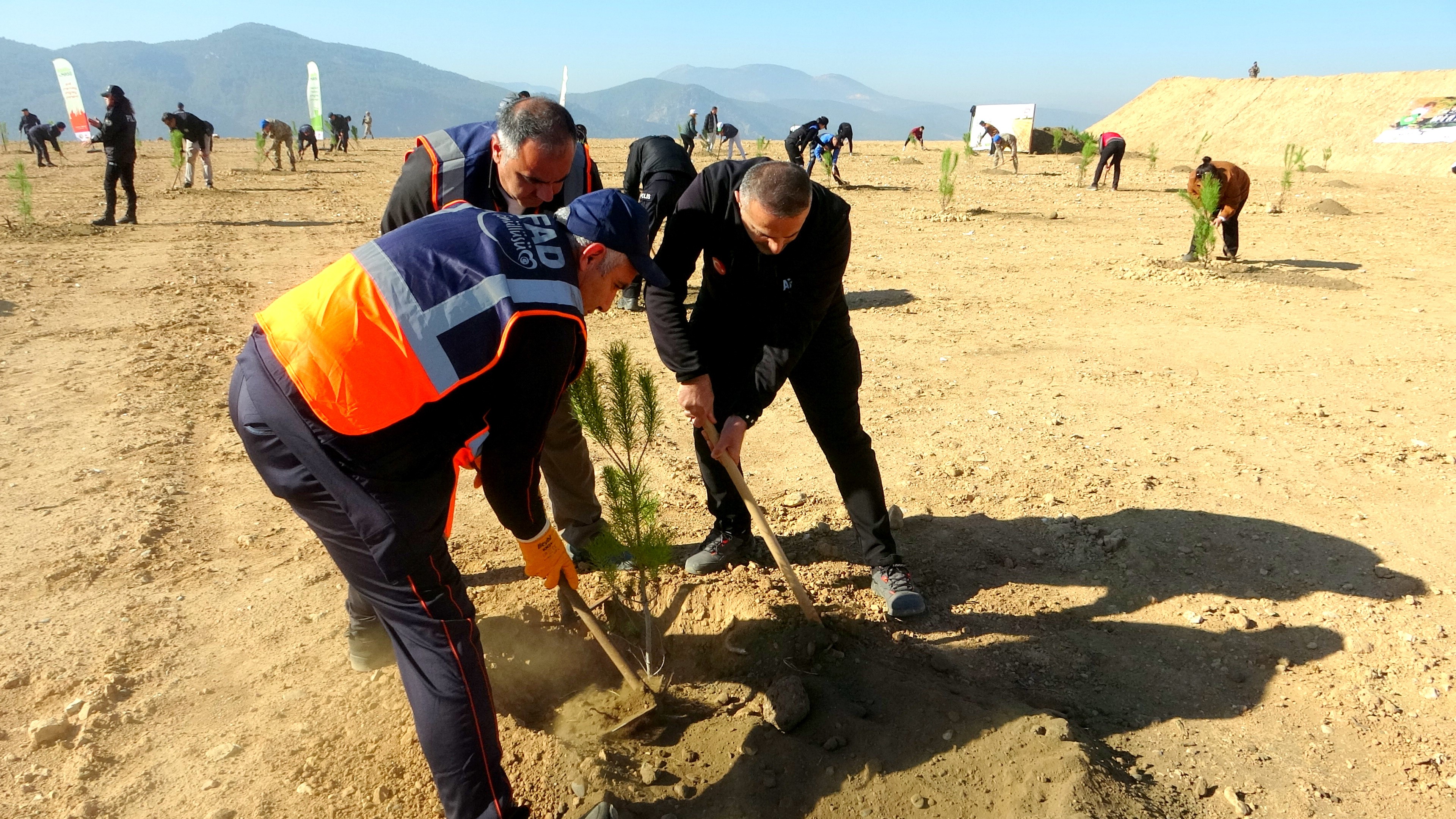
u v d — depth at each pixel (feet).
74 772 8.89
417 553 7.33
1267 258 38.04
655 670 10.66
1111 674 10.70
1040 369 22.74
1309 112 109.91
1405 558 12.89
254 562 13.10
